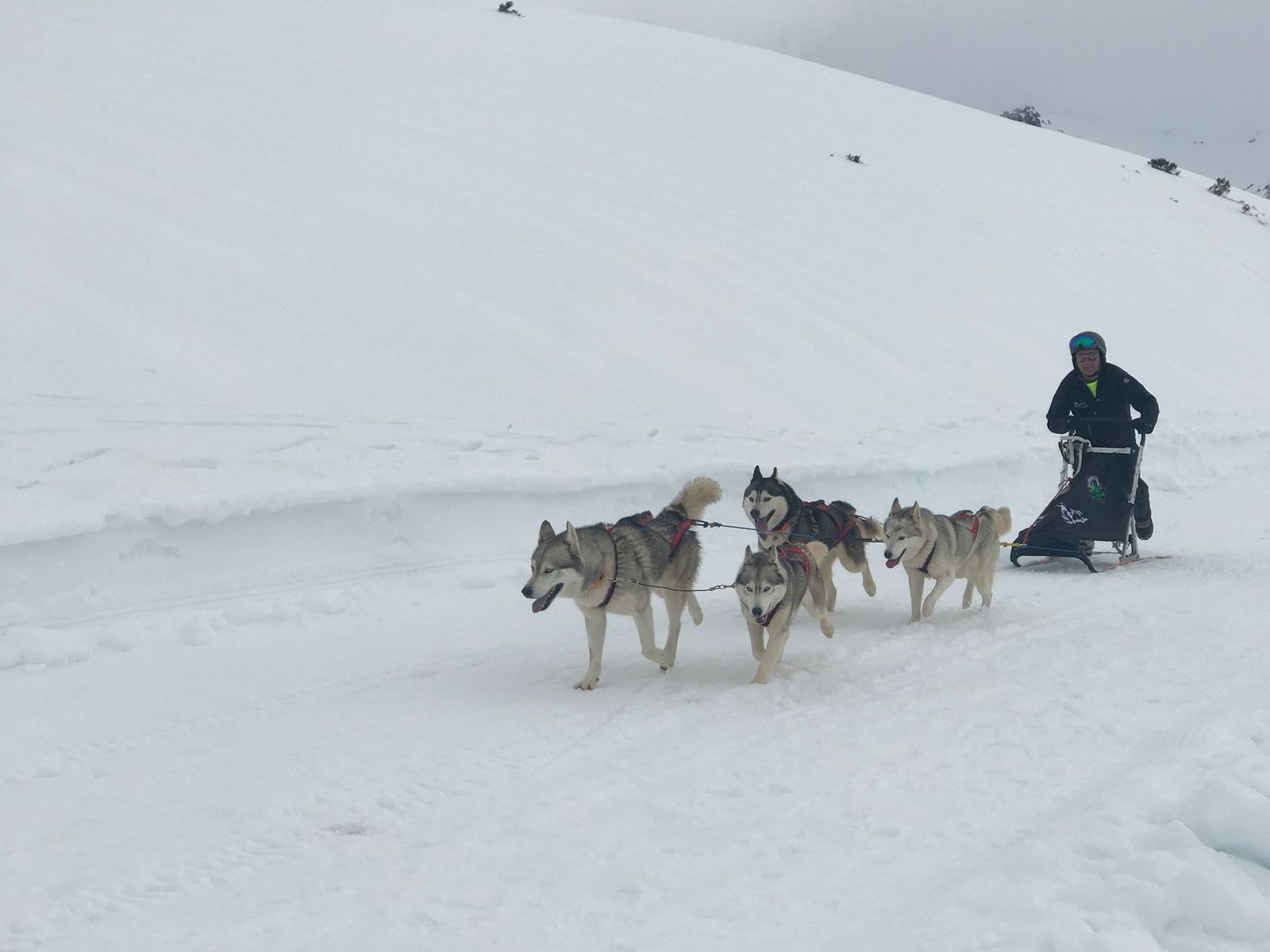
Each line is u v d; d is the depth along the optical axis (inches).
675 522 250.1
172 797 164.2
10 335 450.6
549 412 492.4
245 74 912.3
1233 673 214.8
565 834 148.8
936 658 243.6
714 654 255.9
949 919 116.4
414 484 331.6
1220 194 1566.2
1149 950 106.7
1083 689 211.2
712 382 580.1
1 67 772.6
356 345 527.2
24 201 574.9
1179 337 923.4
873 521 315.6
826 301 753.0
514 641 263.3
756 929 120.1
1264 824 122.6
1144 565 346.0
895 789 161.8
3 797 164.7
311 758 180.4
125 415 395.5
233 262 581.0
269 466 348.5
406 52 1104.8
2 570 254.2
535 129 966.4
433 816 156.0
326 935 121.3
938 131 1347.2
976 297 855.7
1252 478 547.2
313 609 281.0
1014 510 459.5
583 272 689.0
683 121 1099.3
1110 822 134.6
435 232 694.5
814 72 1493.6
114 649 246.2
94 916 126.4
